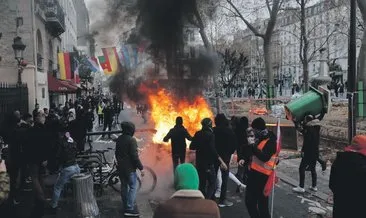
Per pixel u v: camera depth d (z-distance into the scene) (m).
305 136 8.26
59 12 28.67
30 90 21.95
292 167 10.77
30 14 22.25
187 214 2.86
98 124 27.11
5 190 4.39
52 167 7.27
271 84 28.77
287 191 8.51
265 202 5.97
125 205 7.10
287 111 8.92
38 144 6.95
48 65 27.61
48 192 8.66
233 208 7.52
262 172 5.90
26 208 7.54
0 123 13.49
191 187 3.02
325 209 7.28
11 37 22.05
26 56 22.14
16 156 7.54
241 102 24.30
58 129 7.25
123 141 7.14
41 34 25.09
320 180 9.31
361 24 33.44
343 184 4.24
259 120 5.96
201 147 7.28
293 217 6.86
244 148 6.79
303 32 24.95
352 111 8.39
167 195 8.41
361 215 4.16
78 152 9.89
